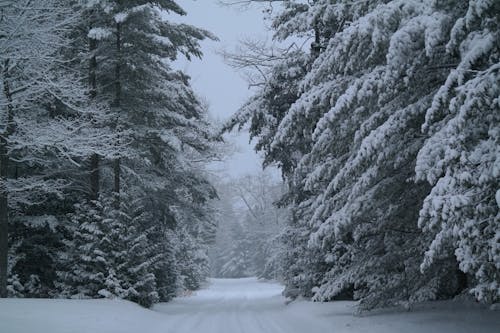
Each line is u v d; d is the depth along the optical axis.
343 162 10.89
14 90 14.55
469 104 6.55
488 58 7.25
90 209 17.28
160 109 19.86
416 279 10.13
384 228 10.64
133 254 17.03
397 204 10.07
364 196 9.66
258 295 31.91
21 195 17.92
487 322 9.47
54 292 18.48
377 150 9.04
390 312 12.13
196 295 34.09
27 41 14.33
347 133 10.31
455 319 10.08
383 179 9.82
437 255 7.53
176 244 31.19
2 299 12.94
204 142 22.62
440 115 8.16
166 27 19.42
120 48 19.14
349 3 10.51
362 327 10.58
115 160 19.12
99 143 16.41
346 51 9.05
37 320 10.54
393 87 8.95
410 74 8.37
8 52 14.24
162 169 22.84
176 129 21.31
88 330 10.37
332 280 12.71
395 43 7.44
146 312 14.76
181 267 35.75
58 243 19.95
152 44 18.97
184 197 25.72
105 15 18.64
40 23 15.47
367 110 9.86
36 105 16.98
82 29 19.64
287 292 21.20
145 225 22.67
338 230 9.60
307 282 18.23
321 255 17.31
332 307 15.08
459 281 11.86
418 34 7.62
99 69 19.36
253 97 19.44
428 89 9.37
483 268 6.72
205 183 24.77
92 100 18.11
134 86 19.59
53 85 15.05
